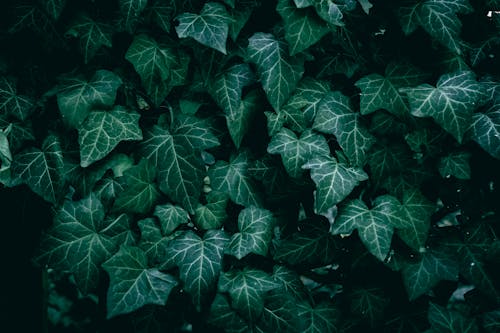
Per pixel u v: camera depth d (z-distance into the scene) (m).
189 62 0.72
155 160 0.72
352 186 0.71
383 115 0.73
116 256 0.71
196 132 0.72
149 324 0.74
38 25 0.71
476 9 0.74
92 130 0.70
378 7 0.73
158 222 0.73
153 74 0.72
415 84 0.72
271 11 0.73
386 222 0.72
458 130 0.71
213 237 0.73
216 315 0.72
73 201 0.72
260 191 0.74
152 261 0.72
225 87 0.72
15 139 0.72
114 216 0.73
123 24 0.70
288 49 0.72
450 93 0.71
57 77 0.71
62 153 0.72
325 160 0.72
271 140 0.73
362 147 0.73
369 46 0.74
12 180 0.71
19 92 0.72
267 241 0.73
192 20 0.70
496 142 0.72
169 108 0.73
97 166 0.72
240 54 0.72
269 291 0.73
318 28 0.70
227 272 0.73
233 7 0.71
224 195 0.74
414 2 0.72
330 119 0.72
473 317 0.74
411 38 0.73
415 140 0.73
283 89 0.72
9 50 0.72
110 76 0.71
